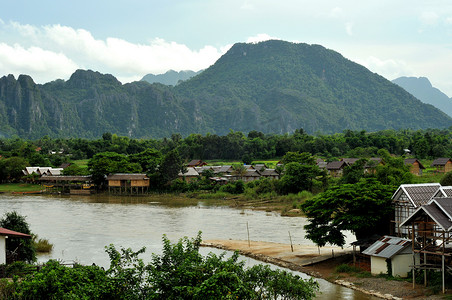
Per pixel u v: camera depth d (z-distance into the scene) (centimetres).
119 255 2959
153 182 15462
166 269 2742
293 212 9925
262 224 8450
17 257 4488
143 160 17475
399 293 3962
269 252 5906
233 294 2495
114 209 10950
